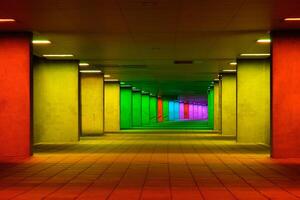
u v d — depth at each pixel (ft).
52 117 86.28
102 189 36.58
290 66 58.80
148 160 56.65
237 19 50.21
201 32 58.08
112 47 71.31
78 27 54.70
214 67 100.12
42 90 85.92
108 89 138.21
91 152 67.36
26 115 59.36
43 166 51.03
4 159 58.23
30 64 59.31
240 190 36.19
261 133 85.30
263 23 52.95
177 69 104.83
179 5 43.09
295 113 59.06
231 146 78.54
